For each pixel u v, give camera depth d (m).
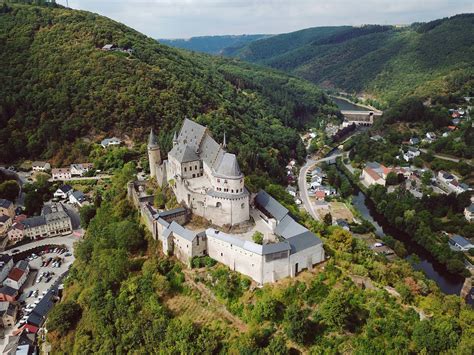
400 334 131.50
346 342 131.25
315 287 147.25
